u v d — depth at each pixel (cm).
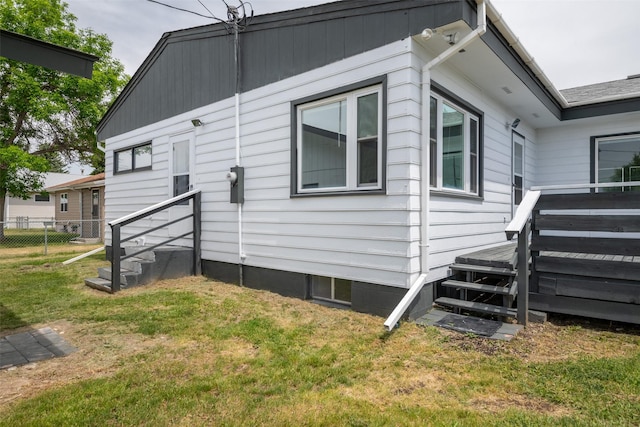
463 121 539
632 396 254
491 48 441
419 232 428
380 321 420
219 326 411
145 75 827
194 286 604
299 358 326
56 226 2444
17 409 246
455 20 384
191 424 229
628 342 355
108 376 296
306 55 514
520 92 595
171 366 312
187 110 718
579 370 292
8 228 2722
